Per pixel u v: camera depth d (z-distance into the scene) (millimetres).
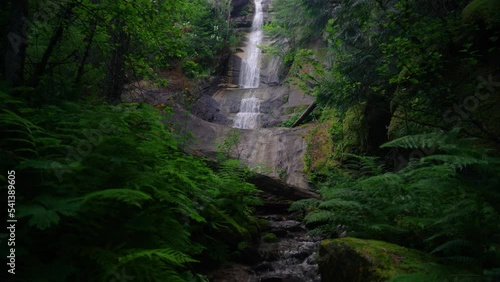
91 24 5883
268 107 20016
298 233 6508
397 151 6902
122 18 5453
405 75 6078
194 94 17578
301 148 14445
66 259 2062
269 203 8359
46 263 2068
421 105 5707
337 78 7312
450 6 6859
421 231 3453
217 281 4016
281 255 5102
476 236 2658
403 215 3863
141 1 5359
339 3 9047
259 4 29672
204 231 4562
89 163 2760
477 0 5559
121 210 2680
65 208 1927
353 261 3096
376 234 3809
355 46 7660
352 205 3777
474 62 4672
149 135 3539
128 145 3014
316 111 16125
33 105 3893
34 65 4980
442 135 3232
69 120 3230
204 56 22500
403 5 5582
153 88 14836
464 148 2824
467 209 2660
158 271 2209
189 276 3113
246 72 24438
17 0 3738
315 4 10172
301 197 8695
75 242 2197
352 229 4062
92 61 7113
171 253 2320
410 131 5797
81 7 5070
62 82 4586
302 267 4707
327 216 4137
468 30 4910
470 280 2166
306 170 13156
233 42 25750
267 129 16125
